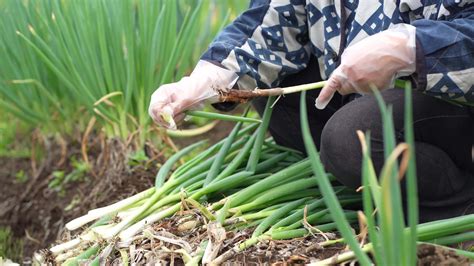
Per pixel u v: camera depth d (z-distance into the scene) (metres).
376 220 2.09
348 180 2.02
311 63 2.29
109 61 2.77
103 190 2.79
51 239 2.92
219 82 2.10
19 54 2.97
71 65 2.77
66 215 2.88
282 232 1.95
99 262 1.97
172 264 1.90
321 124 2.35
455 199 2.06
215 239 1.91
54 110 3.16
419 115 1.98
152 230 2.00
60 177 3.05
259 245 1.90
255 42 2.19
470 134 2.05
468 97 1.82
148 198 2.21
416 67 1.77
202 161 2.31
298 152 2.38
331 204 1.53
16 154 3.34
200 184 2.18
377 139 1.95
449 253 1.79
